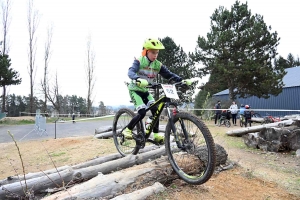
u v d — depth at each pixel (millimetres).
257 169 4145
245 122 11602
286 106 21469
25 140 9141
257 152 5676
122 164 3551
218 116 13062
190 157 3336
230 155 5254
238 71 17078
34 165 5109
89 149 6180
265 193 3061
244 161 4750
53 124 16953
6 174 4602
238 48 18375
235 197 2900
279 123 6797
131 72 3236
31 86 27828
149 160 3781
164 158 3424
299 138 5586
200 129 2639
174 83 3305
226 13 19047
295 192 3129
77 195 2545
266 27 18656
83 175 3211
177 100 3109
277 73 19141
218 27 19703
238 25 19094
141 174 3041
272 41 18297
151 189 2797
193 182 2801
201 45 19234
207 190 3014
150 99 3646
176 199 2732
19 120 20797
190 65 21594
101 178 2873
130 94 3635
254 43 18125
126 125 3912
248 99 24344
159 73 3672
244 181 3424
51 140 8234
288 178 3697
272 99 22578
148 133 3443
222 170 3771
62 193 2617
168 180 3160
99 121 20203
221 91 27531
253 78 17766
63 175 3096
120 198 2500
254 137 6102
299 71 25297
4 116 20531
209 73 19875
